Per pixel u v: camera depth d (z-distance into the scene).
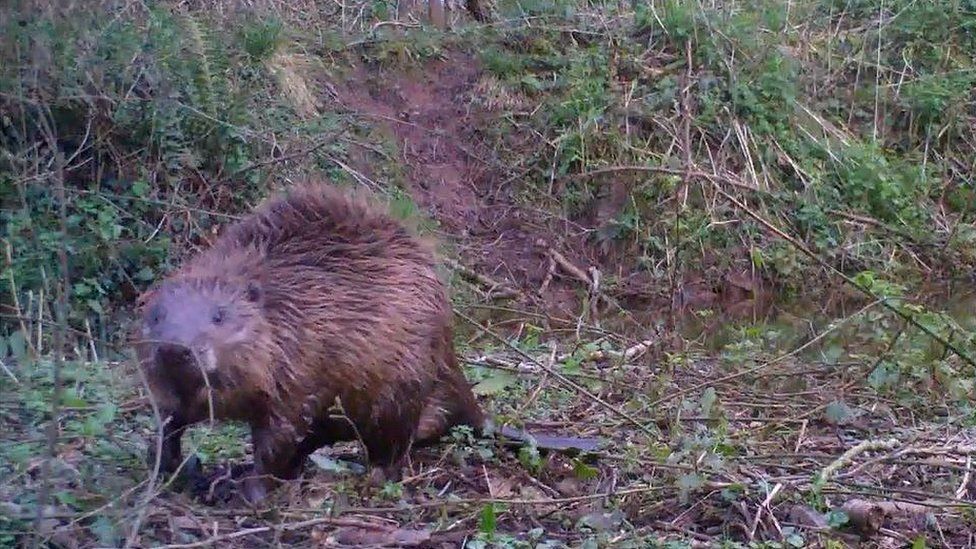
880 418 3.60
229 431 3.10
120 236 4.34
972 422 3.52
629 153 5.46
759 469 3.11
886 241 5.42
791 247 5.27
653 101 5.66
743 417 3.56
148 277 4.21
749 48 5.93
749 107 5.66
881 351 3.98
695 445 3.01
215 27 5.06
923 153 5.98
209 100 4.56
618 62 5.86
